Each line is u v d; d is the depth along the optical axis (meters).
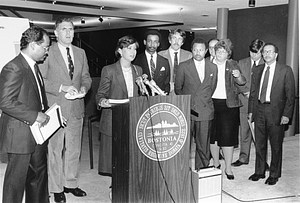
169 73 4.22
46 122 2.75
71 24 3.48
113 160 2.79
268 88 4.02
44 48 2.85
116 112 2.74
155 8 9.96
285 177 4.44
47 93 3.48
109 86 3.56
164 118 2.71
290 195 3.79
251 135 4.92
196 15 11.12
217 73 3.97
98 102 3.49
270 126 4.05
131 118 2.61
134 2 9.02
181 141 2.79
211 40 4.50
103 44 16.53
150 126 2.67
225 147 4.32
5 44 4.27
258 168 4.29
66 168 3.66
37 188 3.08
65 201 3.49
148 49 4.07
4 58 4.26
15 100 2.66
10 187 2.79
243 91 4.09
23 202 3.36
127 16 10.52
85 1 9.03
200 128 3.87
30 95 2.78
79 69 3.60
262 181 4.25
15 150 2.73
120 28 14.39
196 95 3.83
